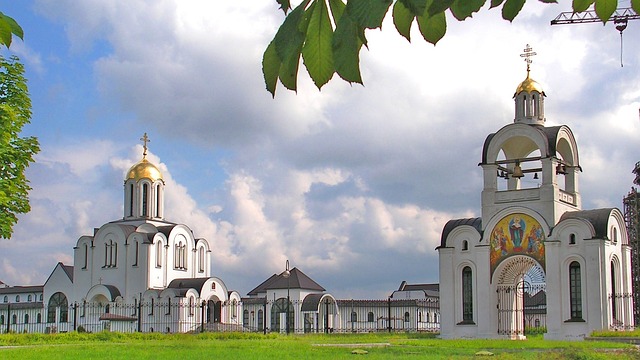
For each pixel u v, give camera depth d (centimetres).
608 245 5612
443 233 6231
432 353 3512
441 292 6125
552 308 5622
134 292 9338
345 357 3175
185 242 9931
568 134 6088
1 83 3903
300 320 9656
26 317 10275
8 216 3872
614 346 4175
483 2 376
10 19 426
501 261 5906
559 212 5822
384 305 9494
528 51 6244
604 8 421
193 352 3481
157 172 10038
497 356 3139
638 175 8744
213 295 9400
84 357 3173
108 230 9650
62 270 9975
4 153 3769
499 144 6053
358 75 372
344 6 378
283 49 379
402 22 378
